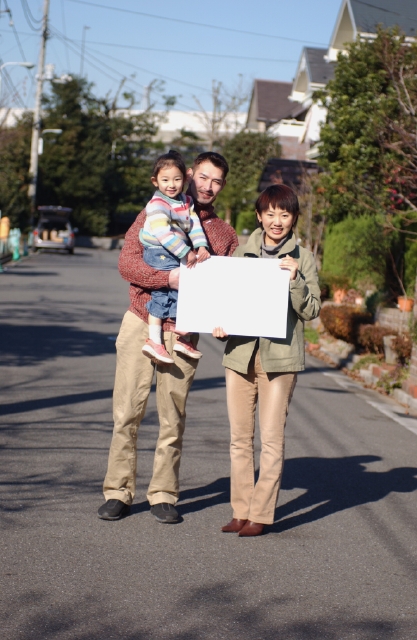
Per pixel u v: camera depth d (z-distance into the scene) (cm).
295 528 512
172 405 501
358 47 1994
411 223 1464
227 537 486
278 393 483
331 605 397
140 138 7012
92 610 376
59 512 512
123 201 6488
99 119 6556
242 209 4822
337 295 1892
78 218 6034
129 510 523
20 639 343
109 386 953
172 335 494
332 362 1388
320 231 2277
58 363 1105
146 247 487
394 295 1536
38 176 5762
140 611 377
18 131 4375
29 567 422
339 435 804
